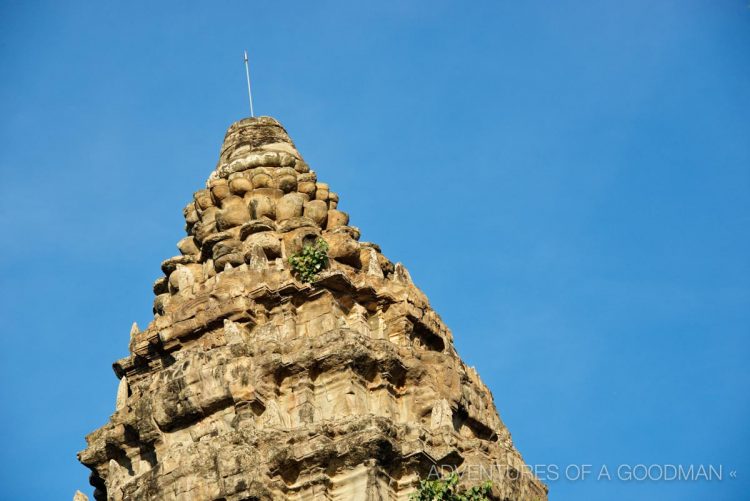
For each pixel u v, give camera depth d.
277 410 111.19
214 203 123.00
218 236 120.69
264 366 112.62
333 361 112.31
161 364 118.06
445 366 116.25
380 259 122.06
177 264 122.56
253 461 109.00
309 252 116.94
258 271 117.44
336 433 109.81
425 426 113.38
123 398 118.00
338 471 109.06
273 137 126.38
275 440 109.56
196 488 109.50
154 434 113.50
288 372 112.81
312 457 108.69
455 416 116.62
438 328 120.00
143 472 113.62
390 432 110.38
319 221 121.94
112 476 113.94
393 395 113.94
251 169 123.50
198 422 113.06
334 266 117.88
